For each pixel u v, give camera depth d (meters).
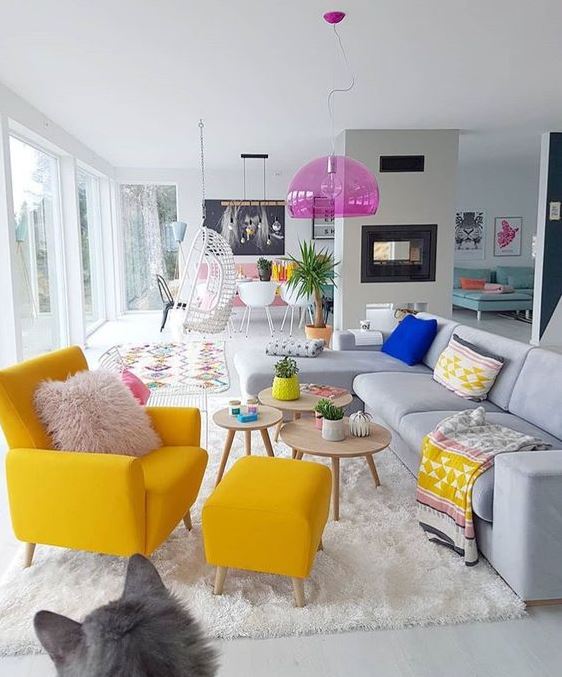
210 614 2.14
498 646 2.02
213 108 5.79
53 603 2.21
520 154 9.50
